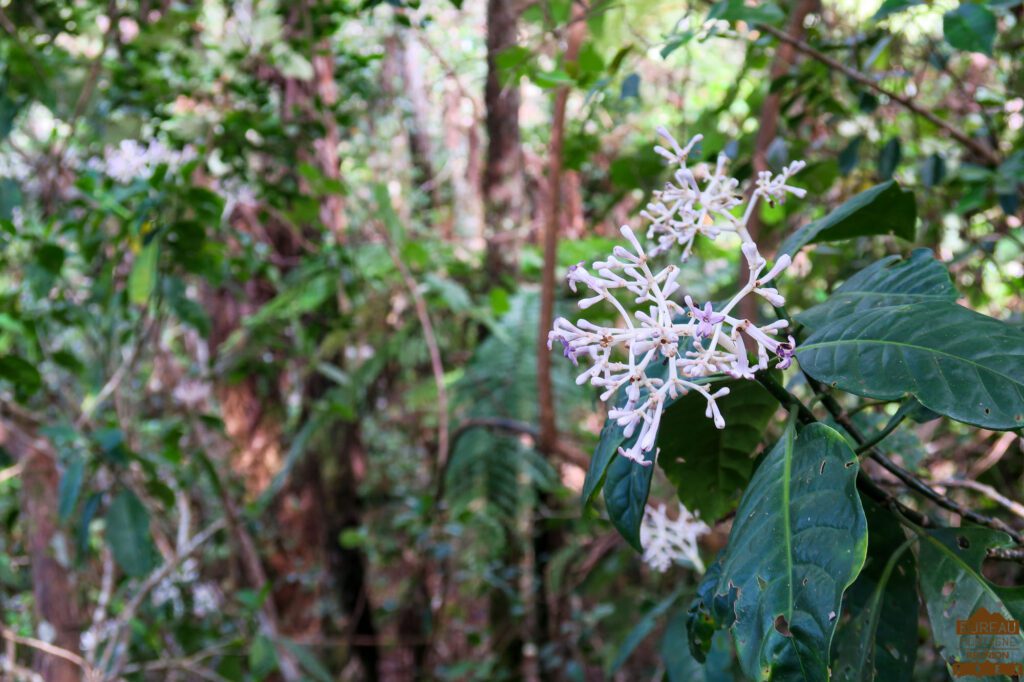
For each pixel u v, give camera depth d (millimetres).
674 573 3039
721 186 1089
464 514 3660
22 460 3148
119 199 2574
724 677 1614
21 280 3105
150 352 3730
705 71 4582
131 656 3422
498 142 3521
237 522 3555
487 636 4223
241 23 3229
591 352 882
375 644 4805
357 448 4992
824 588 798
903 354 892
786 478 910
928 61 2266
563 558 3443
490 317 3770
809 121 2740
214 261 2910
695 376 876
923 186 2205
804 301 2613
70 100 3107
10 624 3539
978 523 1020
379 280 3865
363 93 3496
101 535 3977
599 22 2215
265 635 3188
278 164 3523
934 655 2197
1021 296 2373
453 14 5410
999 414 810
